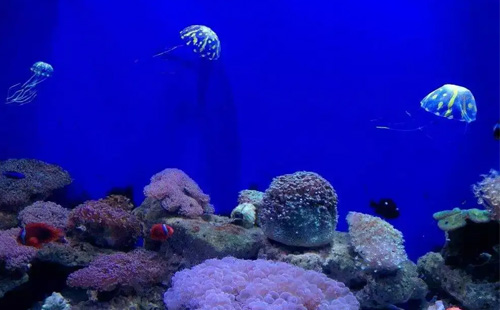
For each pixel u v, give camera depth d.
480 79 1.04
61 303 0.70
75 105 1.11
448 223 0.80
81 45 1.09
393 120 1.06
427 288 0.86
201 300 0.68
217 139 1.11
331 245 0.88
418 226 1.08
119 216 0.87
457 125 1.05
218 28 1.07
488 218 0.77
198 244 0.85
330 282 0.75
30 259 0.77
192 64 1.08
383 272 0.81
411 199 1.07
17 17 1.08
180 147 1.11
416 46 1.04
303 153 1.10
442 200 1.07
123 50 1.08
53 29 1.09
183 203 0.93
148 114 1.10
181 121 1.10
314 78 1.08
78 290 0.80
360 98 1.07
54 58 1.10
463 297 0.79
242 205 0.96
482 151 1.06
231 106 1.09
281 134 1.10
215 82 1.09
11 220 0.97
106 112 1.11
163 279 0.84
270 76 1.08
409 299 0.86
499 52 1.04
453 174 1.06
